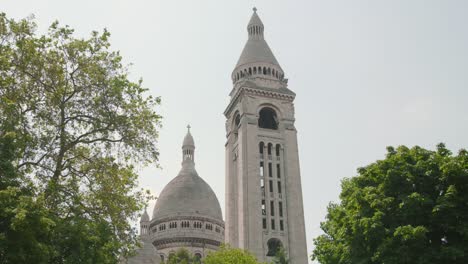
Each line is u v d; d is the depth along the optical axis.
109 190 39.41
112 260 37.12
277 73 123.31
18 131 35.50
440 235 41.69
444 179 41.81
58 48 40.16
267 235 104.06
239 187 109.19
